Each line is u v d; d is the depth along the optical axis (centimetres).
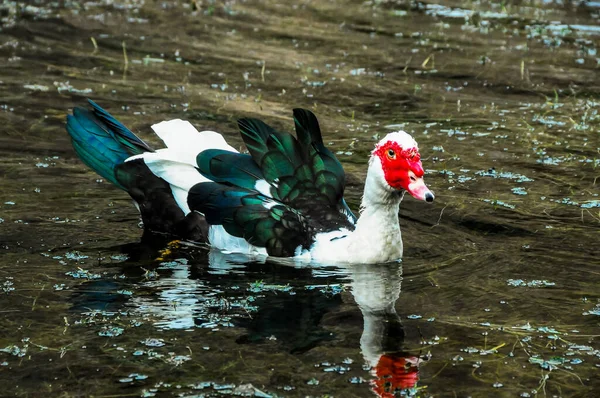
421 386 807
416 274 1070
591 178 1376
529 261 1099
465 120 1647
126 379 812
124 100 1673
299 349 873
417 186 1055
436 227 1213
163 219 1190
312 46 2097
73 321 925
